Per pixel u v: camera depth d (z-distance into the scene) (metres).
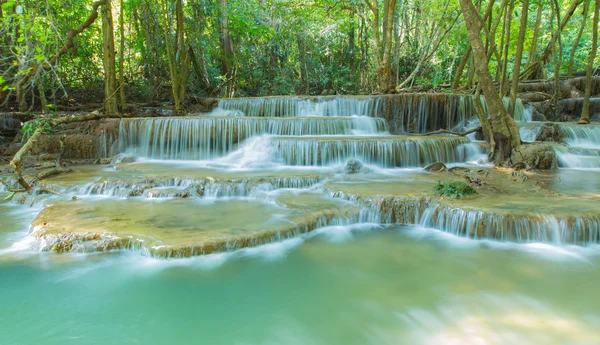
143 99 17.48
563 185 7.79
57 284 4.47
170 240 5.18
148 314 3.97
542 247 5.54
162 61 18.36
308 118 12.09
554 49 15.33
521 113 14.66
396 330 3.74
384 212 6.57
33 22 9.54
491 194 6.96
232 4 18.64
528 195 6.88
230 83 20.30
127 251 5.24
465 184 6.94
